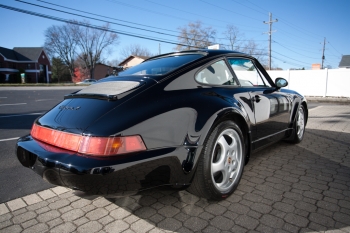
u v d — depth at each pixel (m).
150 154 1.62
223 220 1.87
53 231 1.79
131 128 1.60
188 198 2.24
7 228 1.83
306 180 2.57
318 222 1.82
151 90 1.89
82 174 1.48
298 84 16.53
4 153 3.65
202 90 2.14
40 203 2.20
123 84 2.04
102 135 1.54
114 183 1.53
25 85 29.31
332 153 3.48
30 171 2.96
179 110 1.85
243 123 2.38
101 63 60.84
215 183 2.04
